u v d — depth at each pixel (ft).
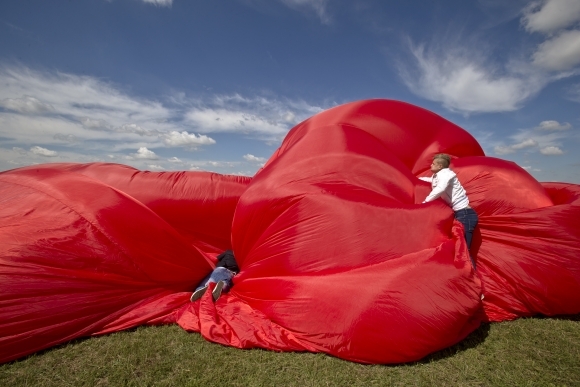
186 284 15.65
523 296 13.41
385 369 10.62
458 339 11.56
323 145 16.07
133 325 12.81
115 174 18.47
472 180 15.55
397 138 17.60
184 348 11.47
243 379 9.98
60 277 12.26
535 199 15.06
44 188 14.88
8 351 10.89
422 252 12.05
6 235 12.59
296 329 11.74
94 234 13.53
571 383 9.84
